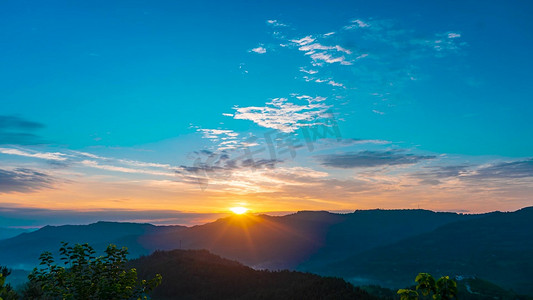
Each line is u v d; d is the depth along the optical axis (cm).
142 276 8681
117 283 1388
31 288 2372
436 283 922
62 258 1427
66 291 1384
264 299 6812
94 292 1391
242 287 7856
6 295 2161
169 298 7581
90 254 1473
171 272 8794
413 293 938
